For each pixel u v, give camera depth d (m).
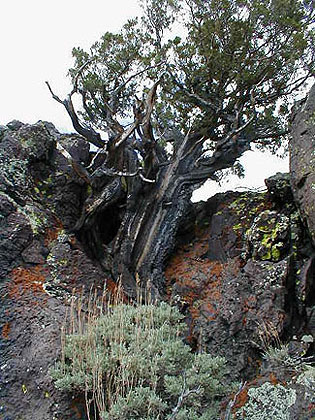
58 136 9.16
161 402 4.88
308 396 4.84
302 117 7.71
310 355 6.02
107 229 8.79
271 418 4.80
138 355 5.28
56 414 5.27
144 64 9.12
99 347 5.48
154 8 9.48
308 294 6.80
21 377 5.68
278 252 7.18
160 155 9.28
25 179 7.89
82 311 6.71
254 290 6.83
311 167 6.95
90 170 8.65
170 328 6.03
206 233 9.08
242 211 8.56
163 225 8.58
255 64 9.05
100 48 9.44
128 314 6.17
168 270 8.52
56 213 8.05
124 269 8.03
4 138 8.16
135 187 8.51
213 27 8.64
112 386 5.26
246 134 9.44
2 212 7.23
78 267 7.46
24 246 7.15
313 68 9.22
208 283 7.76
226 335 6.66
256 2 8.61
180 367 5.42
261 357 6.35
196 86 9.04
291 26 8.59
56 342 5.90
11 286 6.66
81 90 8.97
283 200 8.00
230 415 4.78
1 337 6.10
